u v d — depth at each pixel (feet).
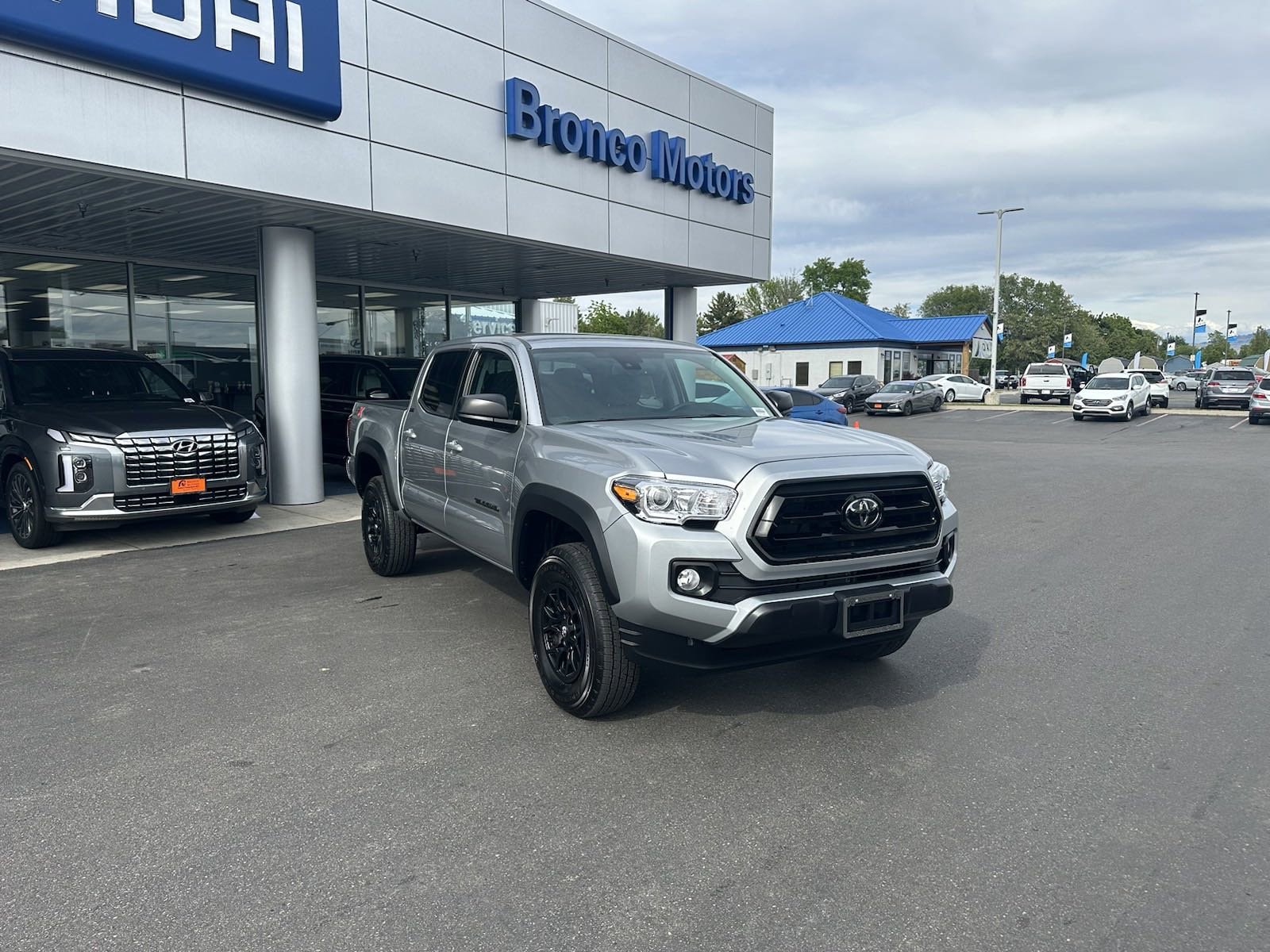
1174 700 15.23
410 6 34.81
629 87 45.52
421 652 17.65
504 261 48.01
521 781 12.16
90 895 9.46
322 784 12.05
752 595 12.44
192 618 20.02
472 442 17.87
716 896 9.48
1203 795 11.77
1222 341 435.53
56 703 14.94
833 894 9.53
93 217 34.88
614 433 14.78
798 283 298.76
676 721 14.24
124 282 45.52
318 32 30.94
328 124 32.22
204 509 27.81
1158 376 173.99
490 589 22.70
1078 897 9.46
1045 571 25.00
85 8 25.23
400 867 10.04
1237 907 9.29
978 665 16.99
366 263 49.19
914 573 13.79
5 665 16.88
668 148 47.73
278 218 34.91
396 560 23.32
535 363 17.20
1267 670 16.75
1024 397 133.28
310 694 15.37
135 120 27.04
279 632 18.95
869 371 158.81
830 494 12.79
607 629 13.37
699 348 19.89
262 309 36.76
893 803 11.58
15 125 24.63
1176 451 64.28
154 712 14.53
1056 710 14.75
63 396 29.50
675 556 12.28
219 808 11.38
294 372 36.17
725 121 52.54
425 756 12.92
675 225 49.29
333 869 9.98
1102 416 103.04
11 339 41.32
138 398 30.71
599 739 13.55
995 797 11.72
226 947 8.61
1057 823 11.04
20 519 27.50
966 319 176.86
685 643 12.59
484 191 38.24
